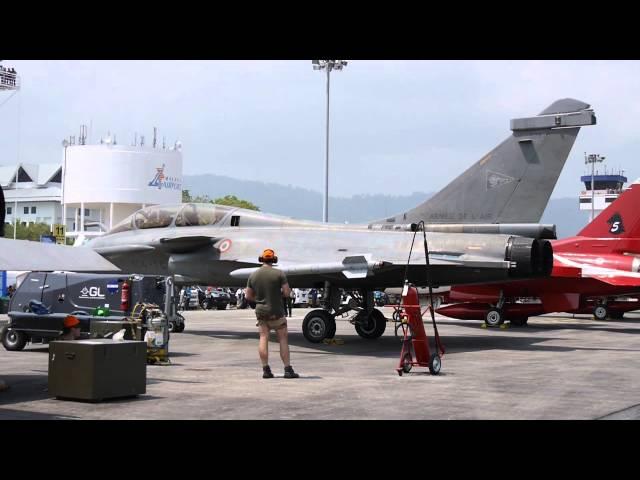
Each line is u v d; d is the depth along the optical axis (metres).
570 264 24.62
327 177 33.44
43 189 99.56
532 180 15.95
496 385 9.98
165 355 12.62
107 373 8.45
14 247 8.38
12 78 45.59
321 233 17.28
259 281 10.65
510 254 15.25
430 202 16.97
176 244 18.25
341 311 17.19
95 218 98.06
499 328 24.70
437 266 15.14
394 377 10.86
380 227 17.22
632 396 9.00
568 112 15.66
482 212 16.34
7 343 14.91
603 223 25.17
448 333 21.70
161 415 7.59
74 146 61.03
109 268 8.96
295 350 15.41
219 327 22.78
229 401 8.52
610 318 31.52
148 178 61.53
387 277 16.23
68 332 10.88
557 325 26.59
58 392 8.62
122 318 13.26
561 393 9.23
